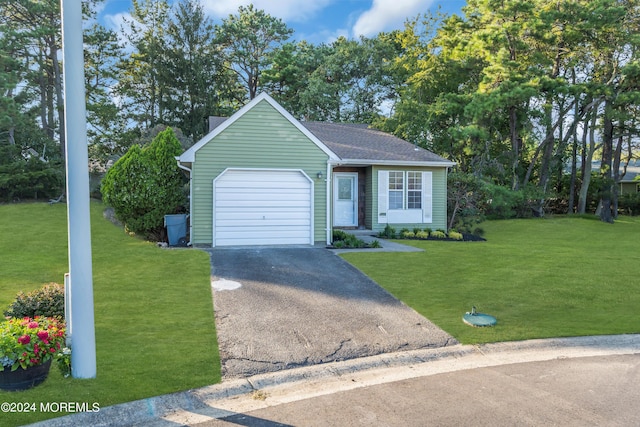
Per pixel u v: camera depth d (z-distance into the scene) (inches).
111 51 1160.8
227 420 164.7
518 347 246.1
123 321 268.8
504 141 1103.0
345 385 198.5
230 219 515.8
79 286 187.9
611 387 192.2
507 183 1032.2
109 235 577.0
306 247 514.6
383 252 490.9
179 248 494.6
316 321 276.4
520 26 880.9
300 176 535.2
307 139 536.1
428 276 391.2
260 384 198.1
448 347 243.4
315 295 327.9
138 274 377.7
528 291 355.9
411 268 416.8
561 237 773.9
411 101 1021.2
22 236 558.3
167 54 1188.5
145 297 316.8
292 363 219.0
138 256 445.1
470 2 996.6
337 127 836.6
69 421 159.2
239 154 515.8
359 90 1300.4
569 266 443.5
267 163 523.2
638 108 1077.8
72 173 185.9
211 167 509.7
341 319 280.8
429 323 277.9
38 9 900.6
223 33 1444.4
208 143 508.7
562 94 1007.6
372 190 679.1
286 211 531.2
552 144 1078.4
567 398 180.9
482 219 800.9
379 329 266.4
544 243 687.7
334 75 1311.5
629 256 526.9
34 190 815.7
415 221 700.7
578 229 875.4
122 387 183.6
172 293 326.3
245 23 1508.4
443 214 718.5
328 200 543.5
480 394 185.5
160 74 1170.0
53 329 190.4
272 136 524.7
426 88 1089.4
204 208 509.4
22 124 800.9
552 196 1026.7
